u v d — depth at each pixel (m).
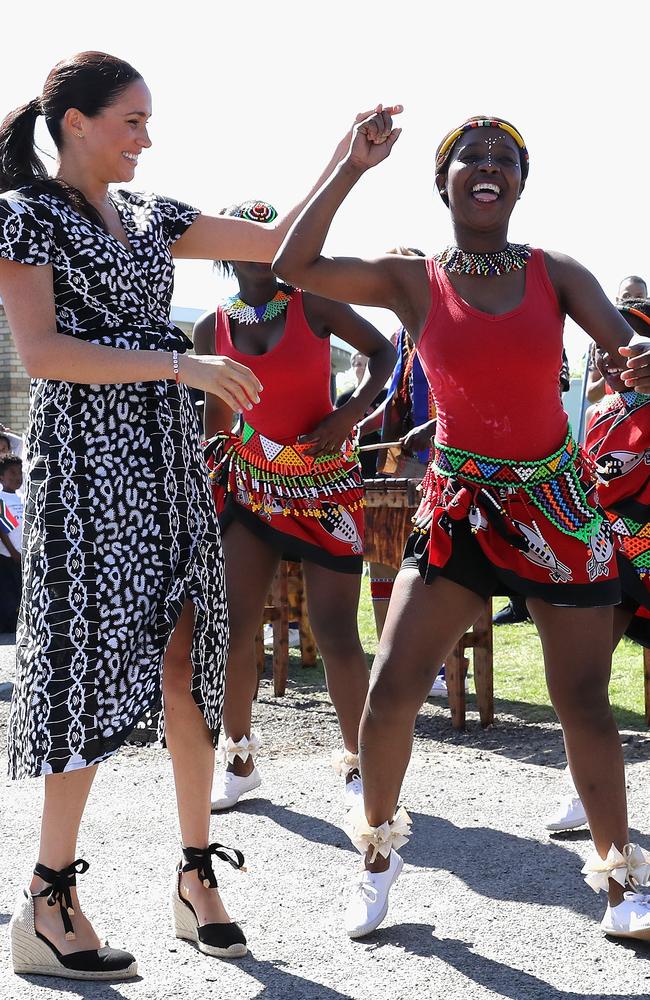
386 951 2.79
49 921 2.65
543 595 2.75
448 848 3.55
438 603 2.81
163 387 2.69
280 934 2.90
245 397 2.57
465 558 2.79
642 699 5.79
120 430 2.60
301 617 6.99
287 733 5.31
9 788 4.25
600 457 3.70
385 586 5.46
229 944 2.75
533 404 2.73
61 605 2.55
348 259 2.82
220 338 4.11
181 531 2.67
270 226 2.95
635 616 3.98
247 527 4.07
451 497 2.80
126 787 4.27
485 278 2.72
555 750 4.86
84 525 2.56
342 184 2.72
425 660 2.82
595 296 2.74
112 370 2.50
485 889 3.20
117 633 2.57
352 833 2.91
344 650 3.97
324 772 4.55
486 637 5.31
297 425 4.00
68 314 2.57
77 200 2.61
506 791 4.19
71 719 2.54
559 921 2.96
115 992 2.57
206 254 2.92
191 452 2.75
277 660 6.15
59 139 2.66
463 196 2.72
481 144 2.72
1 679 6.72
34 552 2.59
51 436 2.59
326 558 3.98
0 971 2.69
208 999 2.54
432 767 4.57
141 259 2.69
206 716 2.74
